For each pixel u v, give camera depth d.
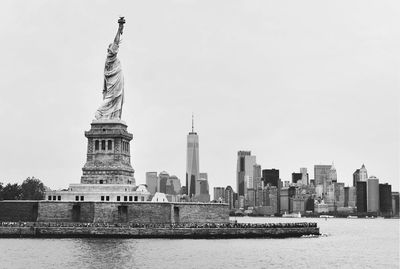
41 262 192.12
